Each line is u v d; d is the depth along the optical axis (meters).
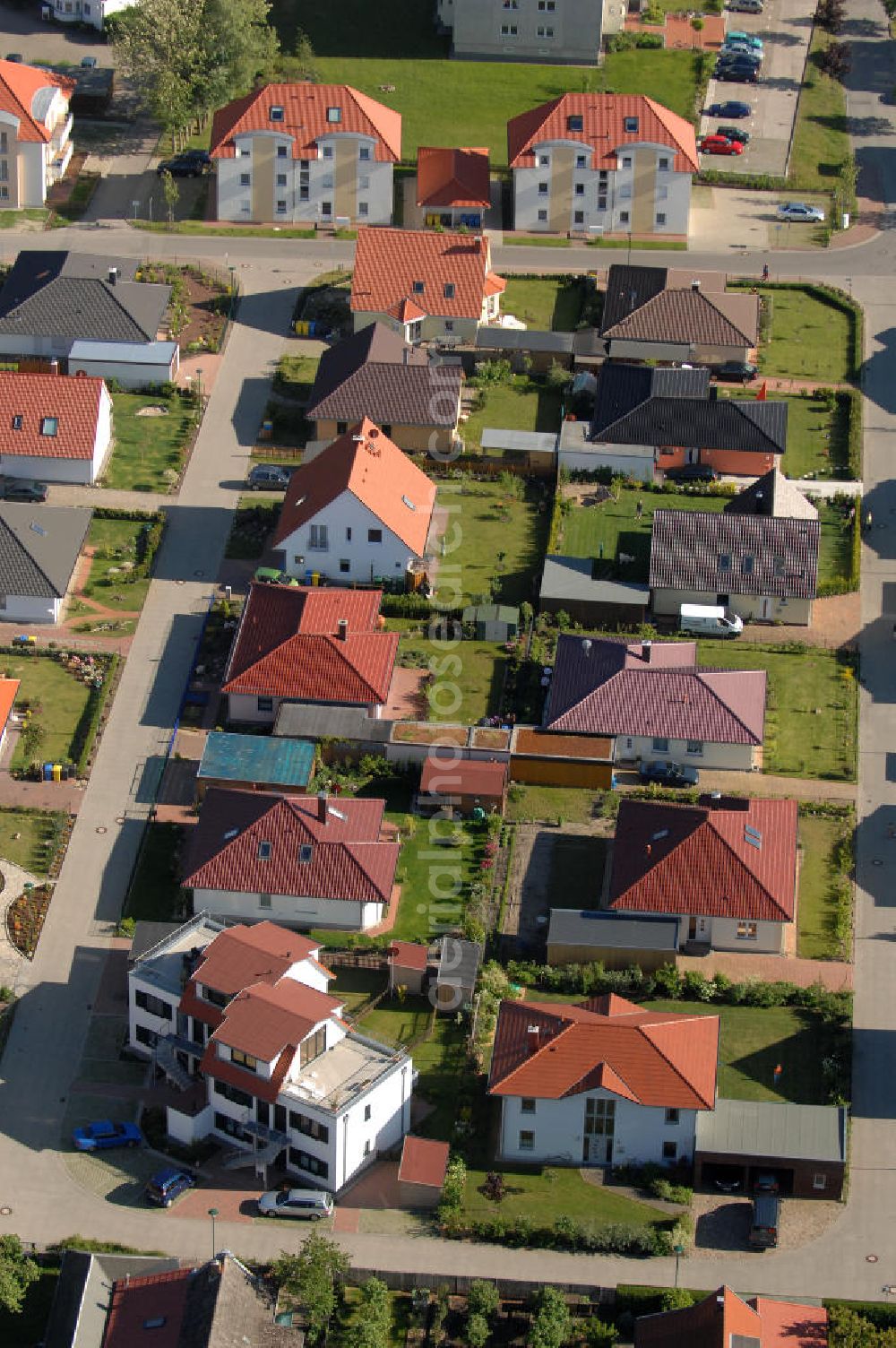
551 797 160.25
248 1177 134.00
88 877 153.25
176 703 167.75
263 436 195.50
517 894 152.38
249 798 151.88
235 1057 133.50
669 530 178.12
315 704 164.25
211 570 180.88
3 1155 135.00
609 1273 128.00
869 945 149.88
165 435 195.62
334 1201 132.25
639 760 163.25
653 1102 132.00
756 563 176.88
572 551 183.00
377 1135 134.38
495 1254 129.12
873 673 172.88
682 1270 128.38
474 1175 134.00
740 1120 134.12
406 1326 125.19
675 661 166.75
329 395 192.62
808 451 196.50
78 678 169.38
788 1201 133.12
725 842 149.00
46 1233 130.38
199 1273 122.88
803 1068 141.00
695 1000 145.12
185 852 154.88
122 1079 140.00
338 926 148.88
